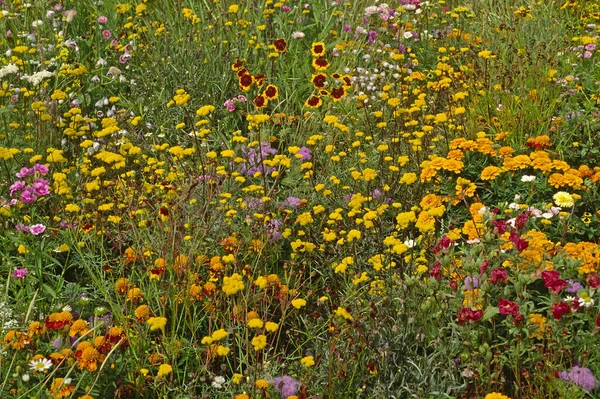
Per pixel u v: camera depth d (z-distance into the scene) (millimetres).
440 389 3074
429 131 4938
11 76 5676
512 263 3309
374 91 6258
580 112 5277
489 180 4621
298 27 7008
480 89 5793
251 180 4949
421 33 7449
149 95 6105
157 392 3207
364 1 7582
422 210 4457
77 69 5488
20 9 6613
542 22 7180
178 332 3676
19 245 3930
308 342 3701
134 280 3926
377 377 3168
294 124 5918
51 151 4414
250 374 3158
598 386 2992
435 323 3289
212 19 6996
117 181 4508
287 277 4031
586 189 4324
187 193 3967
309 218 4031
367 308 3393
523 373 3000
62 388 2947
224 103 5898
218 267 3711
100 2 7164
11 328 3322
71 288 3787
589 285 3311
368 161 4973
